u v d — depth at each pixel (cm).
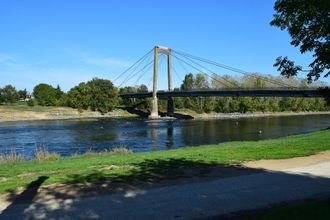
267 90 8081
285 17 1122
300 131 6347
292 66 1171
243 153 2103
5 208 1060
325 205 1012
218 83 13888
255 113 13088
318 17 1043
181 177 1476
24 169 1700
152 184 1353
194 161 1864
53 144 4669
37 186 1319
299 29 1092
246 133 6094
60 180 1407
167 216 998
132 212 1027
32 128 7338
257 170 1630
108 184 1350
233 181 1408
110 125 8119
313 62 1103
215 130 6738
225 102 12688
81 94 12581
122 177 1470
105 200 1140
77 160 2061
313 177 1488
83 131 6594
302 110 14712
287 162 1834
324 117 11225
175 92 11162
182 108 12762
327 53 1045
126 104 14088
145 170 1620
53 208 1059
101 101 12656
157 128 7250
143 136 5703
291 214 929
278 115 12656
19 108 11894
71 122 9312
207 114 12219
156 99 11869
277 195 1216
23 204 1098
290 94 7631
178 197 1178
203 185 1339
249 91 8506
